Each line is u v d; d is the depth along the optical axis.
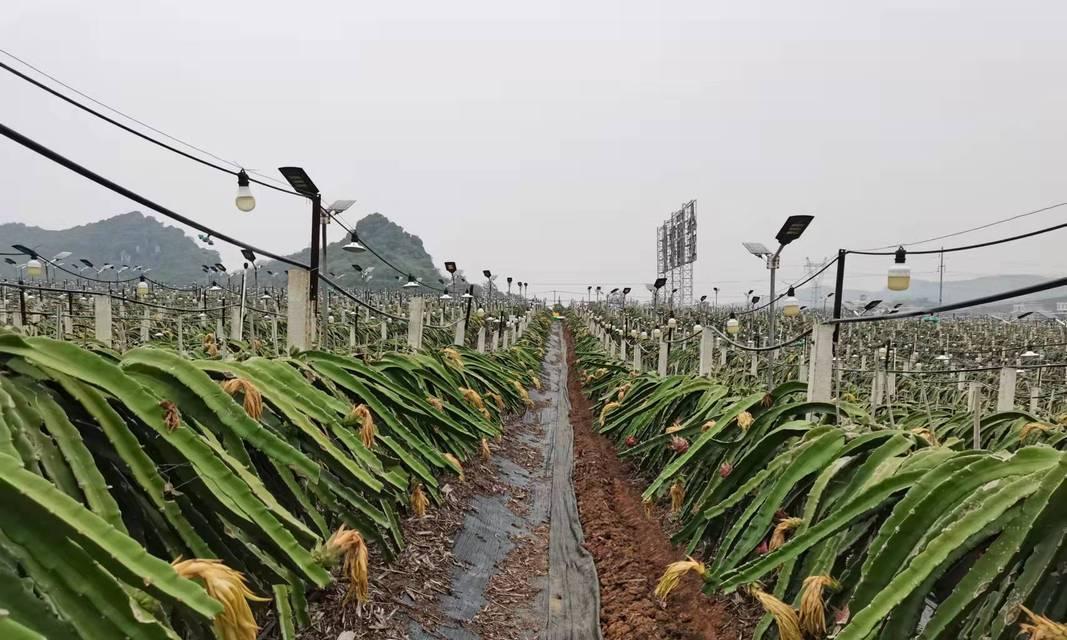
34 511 1.08
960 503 1.71
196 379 1.80
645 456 5.31
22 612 1.01
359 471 2.34
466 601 3.07
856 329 12.31
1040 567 1.43
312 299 3.54
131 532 1.54
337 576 2.68
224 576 1.31
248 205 3.11
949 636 1.51
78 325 6.68
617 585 3.42
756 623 2.73
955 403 6.81
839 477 2.42
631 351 12.71
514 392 7.96
